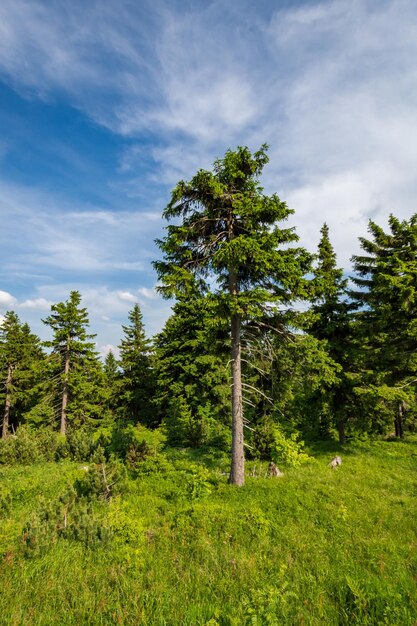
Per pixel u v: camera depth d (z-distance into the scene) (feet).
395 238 64.23
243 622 15.30
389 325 60.44
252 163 43.57
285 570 21.43
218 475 46.42
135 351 116.47
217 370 78.95
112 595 18.60
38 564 22.53
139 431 87.92
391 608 16.05
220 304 41.14
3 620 16.60
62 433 95.25
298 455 53.67
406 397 56.85
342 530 28.96
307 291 45.52
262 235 41.55
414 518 31.53
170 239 42.80
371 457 56.59
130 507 35.17
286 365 50.55
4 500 34.71
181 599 18.15
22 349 116.78
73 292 103.76
